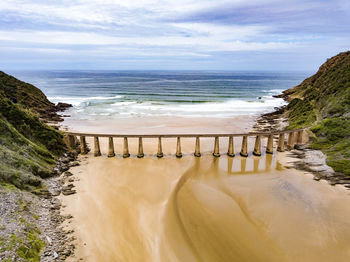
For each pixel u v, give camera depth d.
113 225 20.80
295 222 22.81
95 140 36.88
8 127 29.44
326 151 39.00
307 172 33.44
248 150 42.09
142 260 17.36
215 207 24.84
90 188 26.91
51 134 36.50
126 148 36.88
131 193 26.34
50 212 21.75
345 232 21.55
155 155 38.34
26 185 23.88
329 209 24.95
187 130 53.59
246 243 19.91
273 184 30.14
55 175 29.22
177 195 26.66
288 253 18.98
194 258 17.94
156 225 21.19
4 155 25.16
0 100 33.28
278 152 41.25
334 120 44.19
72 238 18.83
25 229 18.02
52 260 16.47
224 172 33.47
